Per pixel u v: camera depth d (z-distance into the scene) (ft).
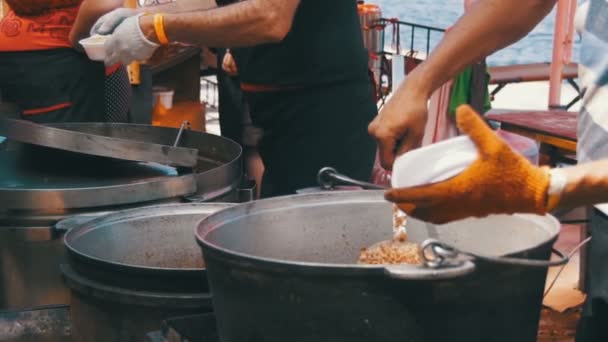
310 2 8.57
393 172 4.11
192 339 5.17
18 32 10.80
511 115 12.74
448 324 4.10
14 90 11.12
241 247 5.46
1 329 6.75
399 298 4.02
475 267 3.95
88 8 10.18
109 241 6.59
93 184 8.33
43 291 7.38
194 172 8.59
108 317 5.87
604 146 4.89
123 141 8.08
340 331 4.12
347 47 8.86
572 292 11.84
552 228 4.72
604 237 5.56
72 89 11.16
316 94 8.90
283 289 4.17
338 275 4.01
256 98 9.22
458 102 12.19
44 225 7.23
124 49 7.79
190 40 7.69
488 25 5.39
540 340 10.46
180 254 6.88
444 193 3.90
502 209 3.97
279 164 9.37
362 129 9.11
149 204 7.41
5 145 9.70
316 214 5.78
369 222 5.90
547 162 12.62
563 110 14.48
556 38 15.58
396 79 9.95
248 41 7.59
